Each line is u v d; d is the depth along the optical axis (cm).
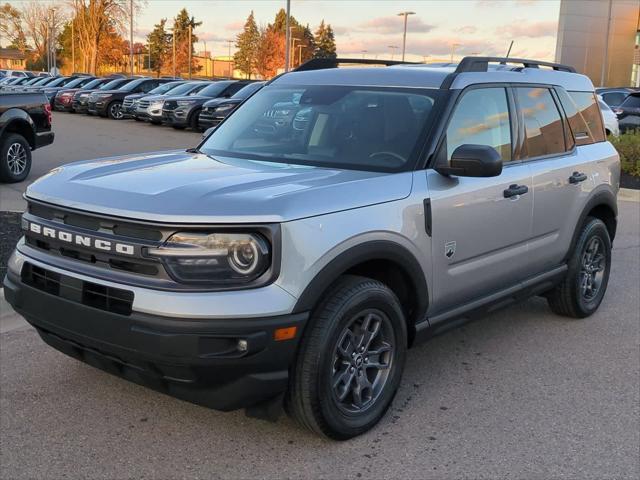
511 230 455
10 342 483
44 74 5212
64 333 336
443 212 393
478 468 340
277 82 501
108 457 341
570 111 545
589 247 564
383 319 368
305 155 418
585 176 536
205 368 305
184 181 345
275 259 309
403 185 375
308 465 338
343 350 351
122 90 2845
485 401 415
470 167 379
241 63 9888
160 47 10750
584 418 396
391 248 358
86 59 6525
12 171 1128
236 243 305
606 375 459
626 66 5775
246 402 323
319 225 325
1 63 10244
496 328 551
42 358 456
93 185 343
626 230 955
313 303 323
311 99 457
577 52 5644
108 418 380
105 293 316
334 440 359
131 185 339
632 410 408
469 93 432
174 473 329
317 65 524
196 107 2234
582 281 563
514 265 469
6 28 9519
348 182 354
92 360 343
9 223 775
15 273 359
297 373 331
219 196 318
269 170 380
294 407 339
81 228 329
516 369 466
